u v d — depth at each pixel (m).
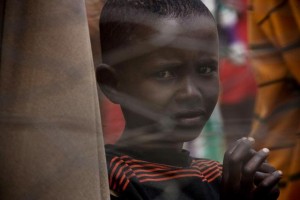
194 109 1.61
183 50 1.60
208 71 1.64
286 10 1.94
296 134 1.66
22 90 1.34
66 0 1.37
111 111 1.64
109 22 1.67
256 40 1.91
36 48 1.35
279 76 1.92
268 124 1.70
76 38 1.37
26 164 1.31
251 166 1.56
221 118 1.63
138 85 1.62
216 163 1.72
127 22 1.63
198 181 1.65
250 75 1.65
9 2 1.37
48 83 1.34
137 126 1.62
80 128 1.33
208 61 1.63
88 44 1.39
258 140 1.65
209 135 1.56
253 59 1.88
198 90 1.61
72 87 1.34
